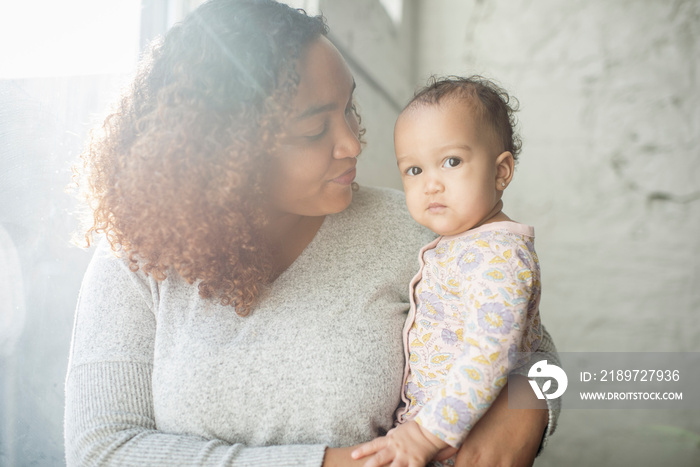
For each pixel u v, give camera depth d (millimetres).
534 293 787
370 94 1973
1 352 885
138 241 771
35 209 937
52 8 945
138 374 781
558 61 2463
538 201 2479
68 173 1006
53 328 992
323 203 827
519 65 2529
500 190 886
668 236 2301
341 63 811
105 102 1070
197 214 742
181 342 772
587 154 2414
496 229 812
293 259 880
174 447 704
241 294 776
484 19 2600
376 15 2033
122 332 794
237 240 769
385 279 878
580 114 2424
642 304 2326
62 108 982
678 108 2299
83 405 744
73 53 997
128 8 1118
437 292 838
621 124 2369
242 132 731
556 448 2219
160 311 797
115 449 703
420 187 848
